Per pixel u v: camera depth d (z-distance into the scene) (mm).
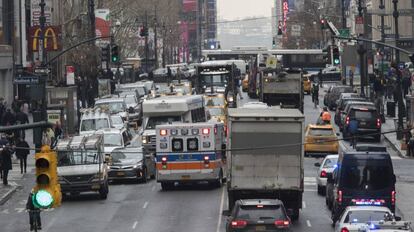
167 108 120562
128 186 102500
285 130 76938
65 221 80188
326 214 81812
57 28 139625
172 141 95562
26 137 141500
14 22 189375
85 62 187000
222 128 100750
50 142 102812
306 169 111250
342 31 166875
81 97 174500
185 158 95750
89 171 91688
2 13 181875
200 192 95625
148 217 81062
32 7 168125
